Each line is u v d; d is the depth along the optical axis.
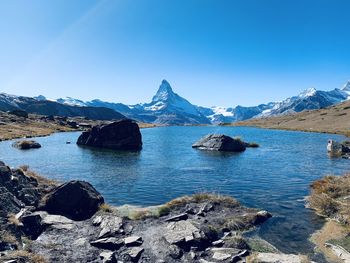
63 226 24.53
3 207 23.86
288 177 44.84
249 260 19.25
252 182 41.62
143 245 21.62
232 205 30.06
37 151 72.31
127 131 81.69
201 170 50.19
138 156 66.50
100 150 76.19
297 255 19.80
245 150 78.00
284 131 156.88
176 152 73.75
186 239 21.81
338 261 19.66
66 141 98.00
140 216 26.88
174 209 28.95
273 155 68.38
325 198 30.06
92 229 24.47
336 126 155.00
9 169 29.81
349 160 61.09
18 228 22.34
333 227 25.02
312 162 58.66
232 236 23.41
